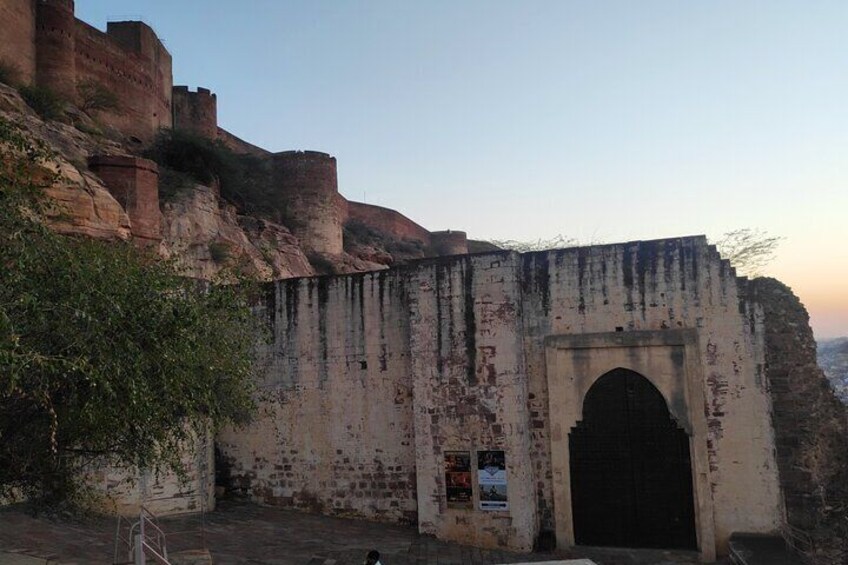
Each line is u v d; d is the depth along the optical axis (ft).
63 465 30.60
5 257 23.65
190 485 51.06
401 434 52.54
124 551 37.40
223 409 39.32
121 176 61.21
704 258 46.42
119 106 97.09
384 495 52.60
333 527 50.44
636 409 46.85
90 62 93.04
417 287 50.44
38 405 26.17
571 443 47.73
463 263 49.47
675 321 46.65
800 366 44.60
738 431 44.93
